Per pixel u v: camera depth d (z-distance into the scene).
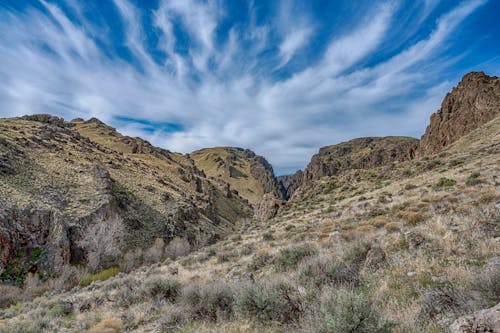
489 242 6.46
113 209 57.62
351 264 7.61
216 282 8.31
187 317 7.70
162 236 63.97
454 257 6.33
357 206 23.52
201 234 78.19
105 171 72.19
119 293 12.77
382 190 31.19
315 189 55.62
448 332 3.57
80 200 52.69
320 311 4.14
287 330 5.16
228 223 134.38
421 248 7.41
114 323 8.92
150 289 11.28
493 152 30.92
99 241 45.00
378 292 5.73
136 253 48.66
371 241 9.07
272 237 21.02
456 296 4.38
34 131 92.19
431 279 5.53
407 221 11.77
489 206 9.09
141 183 91.38
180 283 11.35
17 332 9.70
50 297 20.72
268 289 6.18
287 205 59.12
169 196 91.44
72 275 37.88
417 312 4.39
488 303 4.02
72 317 11.44
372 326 3.64
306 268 7.74
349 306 3.82
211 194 160.62
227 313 7.22
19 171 51.22
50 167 60.25
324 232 16.59
